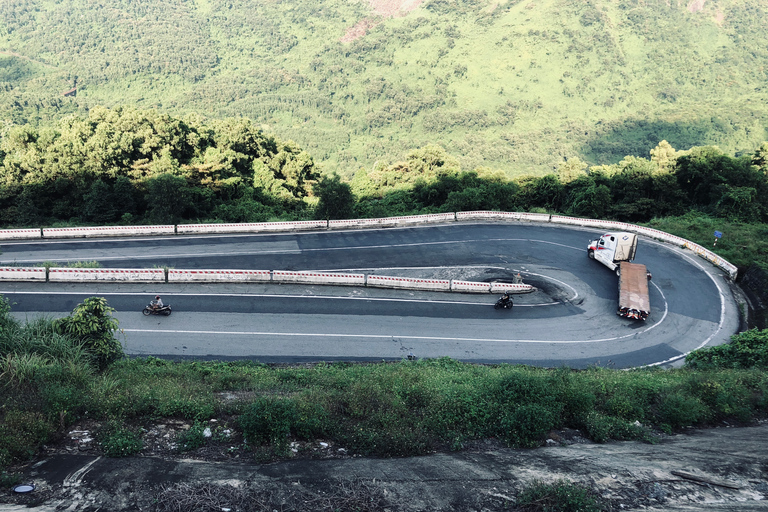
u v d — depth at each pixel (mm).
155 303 26844
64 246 36875
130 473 10461
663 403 16797
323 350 24984
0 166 54875
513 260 38438
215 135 74250
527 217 48688
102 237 39250
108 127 57344
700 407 16562
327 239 41719
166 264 34875
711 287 34906
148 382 16781
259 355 24109
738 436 15133
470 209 49750
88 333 18016
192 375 19188
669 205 59438
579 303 32031
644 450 13625
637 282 32031
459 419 14781
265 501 9758
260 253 37875
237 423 13516
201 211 53906
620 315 30297
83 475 10289
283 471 11078
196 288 30656
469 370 21578
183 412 13797
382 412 14766
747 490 11266
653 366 24828
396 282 32750
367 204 58688
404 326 28047
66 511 9094
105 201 49438
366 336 26688
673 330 29359
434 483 10898
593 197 53344
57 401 12812
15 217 50531
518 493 10672
